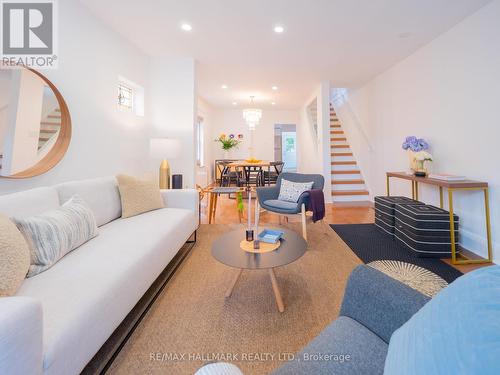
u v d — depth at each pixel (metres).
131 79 3.40
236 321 1.57
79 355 0.99
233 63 4.10
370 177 5.29
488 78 2.51
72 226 1.56
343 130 6.85
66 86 2.37
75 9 2.46
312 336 1.44
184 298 1.83
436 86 3.23
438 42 3.18
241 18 2.78
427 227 2.52
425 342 0.52
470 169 2.73
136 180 2.58
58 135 2.28
